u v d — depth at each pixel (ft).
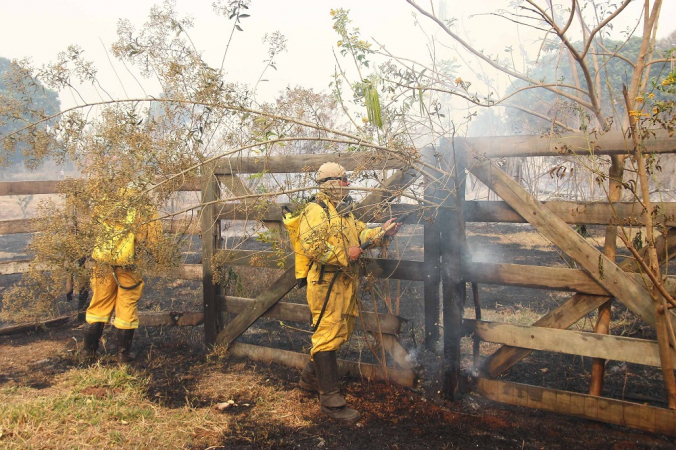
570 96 9.96
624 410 9.94
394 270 12.13
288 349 15.35
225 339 14.87
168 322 15.87
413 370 12.33
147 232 13.56
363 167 11.44
